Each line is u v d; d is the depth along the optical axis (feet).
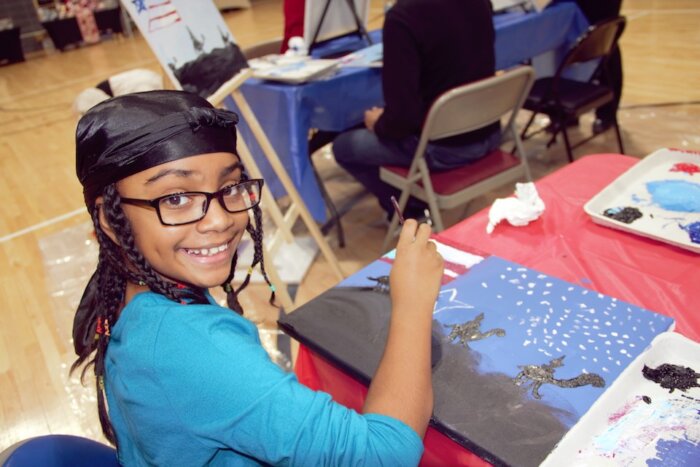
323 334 2.71
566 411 2.14
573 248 3.34
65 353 6.57
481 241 3.53
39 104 18.52
